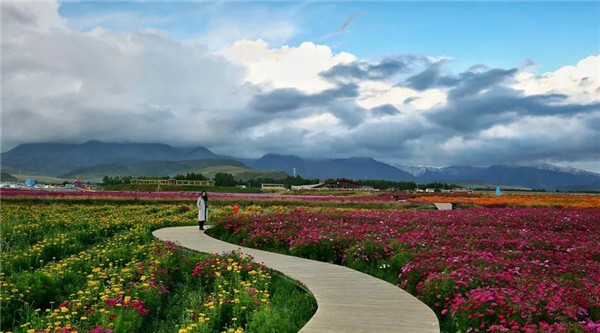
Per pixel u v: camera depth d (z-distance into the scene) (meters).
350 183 150.38
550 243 19.42
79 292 12.20
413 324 9.71
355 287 13.08
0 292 12.07
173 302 13.50
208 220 32.81
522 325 9.64
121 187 104.19
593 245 19.31
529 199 58.88
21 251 19.02
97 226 27.05
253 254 19.11
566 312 9.82
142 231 24.28
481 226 26.83
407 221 26.59
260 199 55.50
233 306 11.80
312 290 12.74
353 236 19.97
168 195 58.94
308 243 19.59
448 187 166.50
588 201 54.06
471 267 13.51
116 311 11.02
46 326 10.66
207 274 14.91
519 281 12.23
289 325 10.69
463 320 10.34
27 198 46.94
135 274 14.74
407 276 14.61
